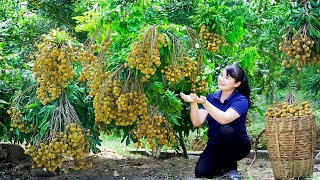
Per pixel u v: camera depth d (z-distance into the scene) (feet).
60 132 13.78
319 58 13.43
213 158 14.71
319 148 21.48
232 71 14.17
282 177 13.42
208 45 16.58
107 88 13.50
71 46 13.64
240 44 22.13
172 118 15.15
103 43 13.84
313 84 22.15
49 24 23.44
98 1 16.78
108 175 16.58
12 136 16.84
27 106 14.66
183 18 18.70
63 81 13.73
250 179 14.07
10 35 20.13
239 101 13.99
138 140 14.25
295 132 13.17
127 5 16.01
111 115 13.57
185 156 20.40
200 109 14.82
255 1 20.77
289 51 13.33
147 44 13.04
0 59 16.63
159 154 21.12
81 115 15.44
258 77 22.94
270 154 13.70
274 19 17.89
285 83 27.35
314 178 13.38
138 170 17.48
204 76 14.85
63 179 16.03
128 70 13.78
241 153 14.44
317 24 13.15
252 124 25.80
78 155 13.94
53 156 13.64
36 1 24.70
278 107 14.07
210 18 16.55
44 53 13.37
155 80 14.37
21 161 18.71
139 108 13.60
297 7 13.46
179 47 13.53
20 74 16.56
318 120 24.43
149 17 16.51
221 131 14.08
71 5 25.00
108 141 26.37
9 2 21.59
